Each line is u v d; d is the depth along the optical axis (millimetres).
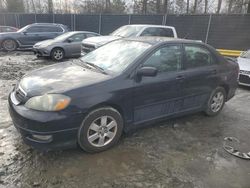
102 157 3348
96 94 3238
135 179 2953
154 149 3633
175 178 3016
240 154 3650
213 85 4777
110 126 3477
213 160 3453
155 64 3871
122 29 10039
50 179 2865
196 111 4684
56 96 3023
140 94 3658
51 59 11703
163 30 9945
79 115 3133
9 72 8383
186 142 3912
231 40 13141
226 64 5047
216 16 13438
